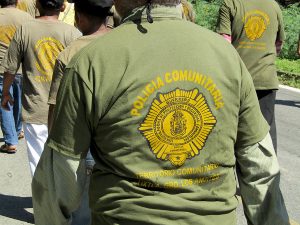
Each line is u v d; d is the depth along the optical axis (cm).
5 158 630
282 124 883
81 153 192
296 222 493
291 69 1465
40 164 203
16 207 495
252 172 205
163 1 196
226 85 193
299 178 612
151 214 187
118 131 186
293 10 2059
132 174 187
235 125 197
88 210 345
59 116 192
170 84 187
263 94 511
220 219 194
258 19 507
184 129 189
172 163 189
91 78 186
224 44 198
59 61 354
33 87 439
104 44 189
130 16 196
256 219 210
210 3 2094
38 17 449
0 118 646
